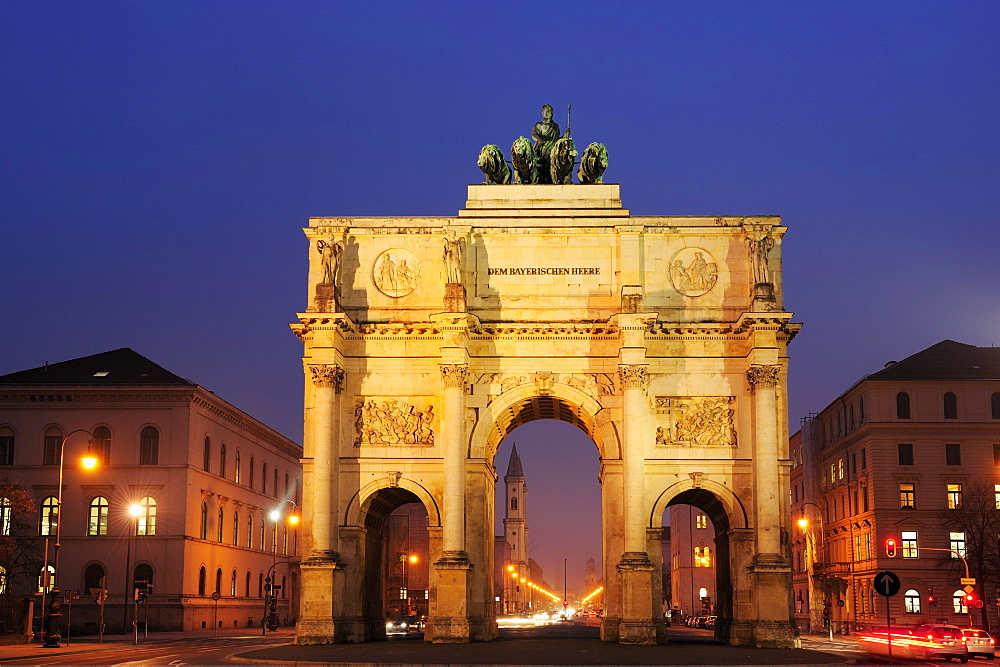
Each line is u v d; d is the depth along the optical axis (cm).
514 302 6212
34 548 8712
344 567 5997
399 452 6097
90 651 6081
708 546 15738
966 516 9319
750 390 6028
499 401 6116
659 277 6238
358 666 4300
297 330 6112
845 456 10994
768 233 6228
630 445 5884
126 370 9688
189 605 9206
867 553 10231
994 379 10088
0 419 9338
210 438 9900
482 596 5969
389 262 6278
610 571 5966
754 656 4844
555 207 6369
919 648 5638
